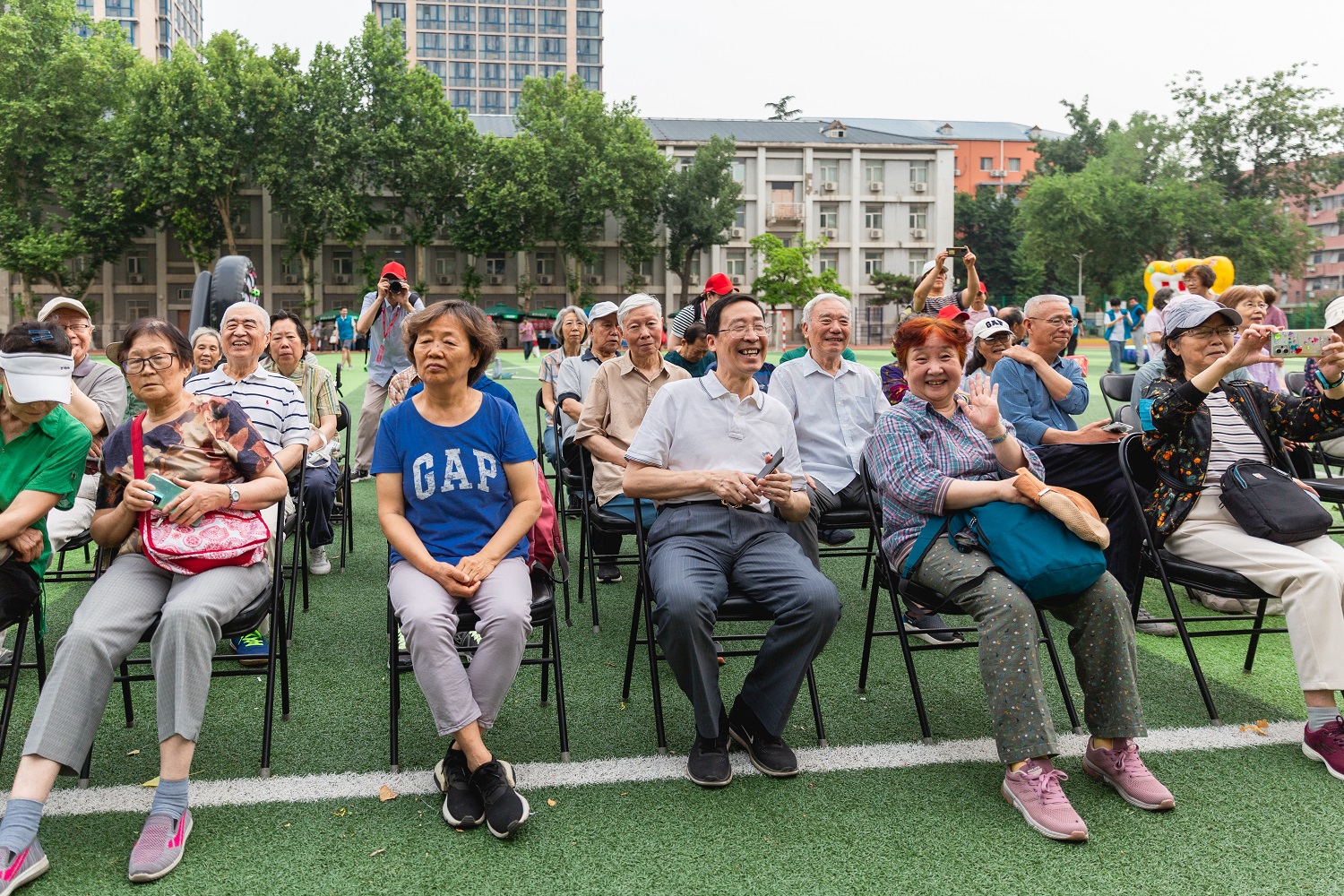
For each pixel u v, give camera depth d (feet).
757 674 10.37
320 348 142.92
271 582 10.59
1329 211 292.81
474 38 375.25
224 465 10.39
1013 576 9.71
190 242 142.72
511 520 10.52
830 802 9.54
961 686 12.59
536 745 10.85
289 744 10.78
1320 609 10.36
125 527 9.98
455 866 8.41
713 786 9.80
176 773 8.74
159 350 10.20
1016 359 15.97
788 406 15.76
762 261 189.26
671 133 193.26
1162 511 12.18
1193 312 12.20
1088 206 153.69
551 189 152.15
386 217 153.58
